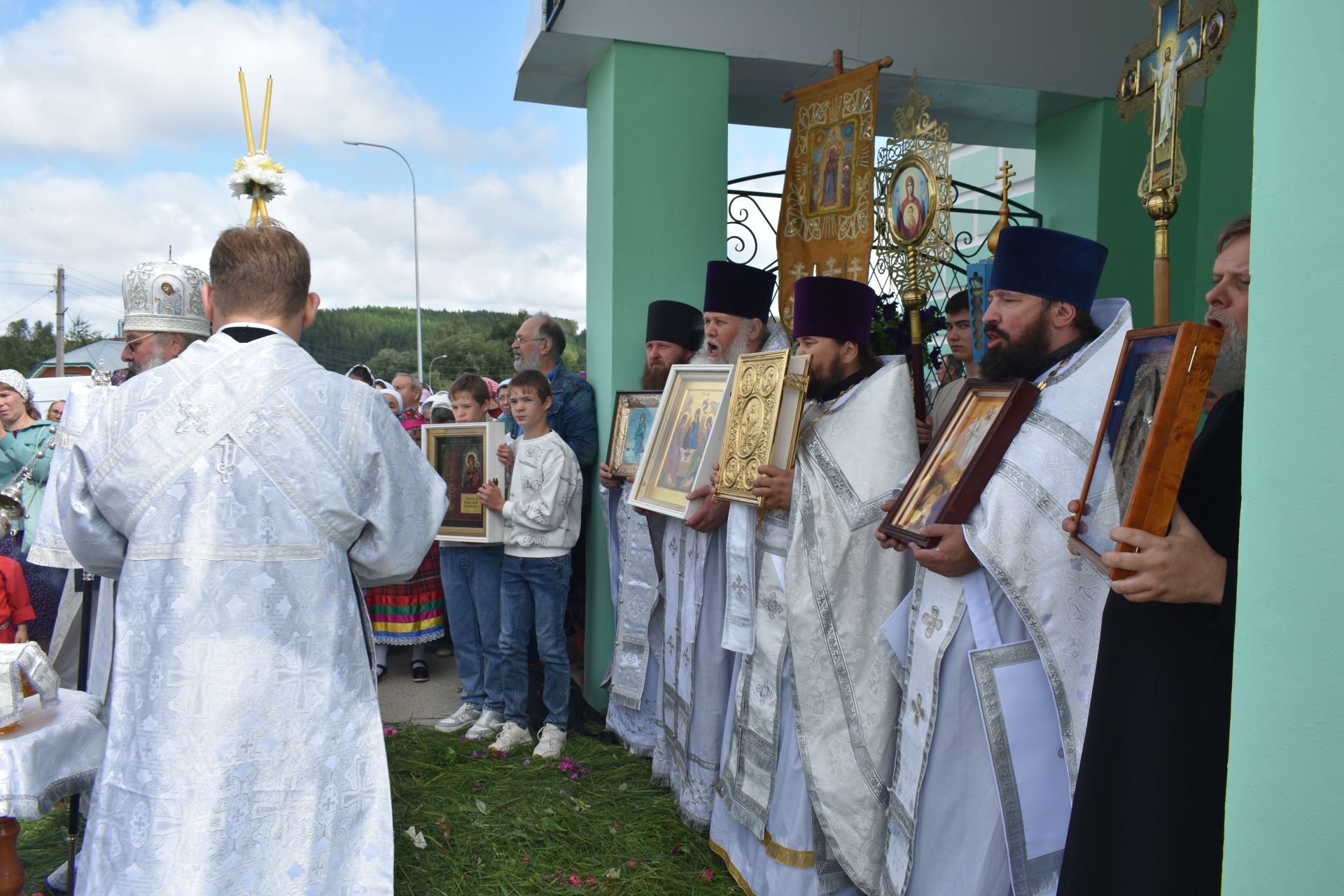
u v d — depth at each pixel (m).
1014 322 2.30
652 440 3.70
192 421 2.02
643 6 4.46
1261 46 1.14
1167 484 1.53
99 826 1.92
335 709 2.05
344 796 2.04
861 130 4.11
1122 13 5.37
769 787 2.80
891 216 3.81
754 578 2.97
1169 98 2.52
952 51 5.04
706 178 4.61
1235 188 5.45
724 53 4.61
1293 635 1.10
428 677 5.41
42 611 4.20
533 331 4.59
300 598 2.03
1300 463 1.09
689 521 3.24
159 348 3.04
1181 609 1.64
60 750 2.46
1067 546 2.01
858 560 2.65
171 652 1.93
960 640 2.15
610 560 4.46
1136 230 5.50
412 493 2.26
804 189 4.43
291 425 2.05
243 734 1.93
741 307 3.64
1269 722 1.13
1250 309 1.16
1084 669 2.03
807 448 2.79
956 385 3.71
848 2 4.82
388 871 2.08
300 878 1.96
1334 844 1.05
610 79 4.50
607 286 4.57
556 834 3.36
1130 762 1.64
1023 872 2.02
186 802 1.88
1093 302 2.33
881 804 2.56
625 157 4.48
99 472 2.03
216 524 1.99
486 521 4.13
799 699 2.69
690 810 3.38
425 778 3.88
